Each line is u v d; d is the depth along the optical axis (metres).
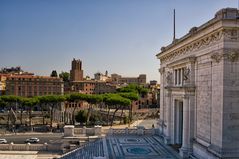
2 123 112.12
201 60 37.53
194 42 39.62
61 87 179.25
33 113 137.75
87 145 53.75
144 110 140.00
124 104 98.06
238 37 30.80
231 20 30.09
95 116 105.62
